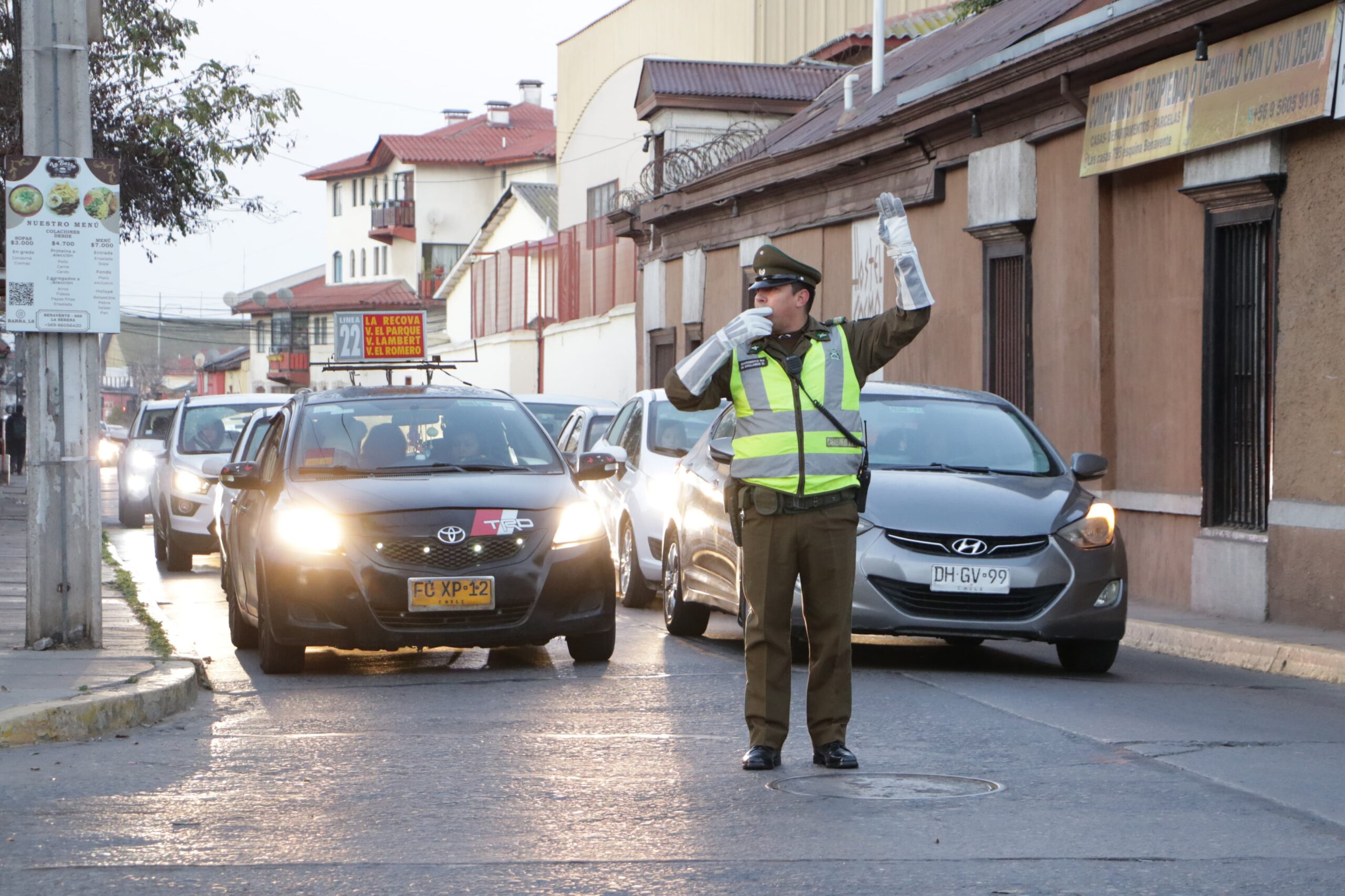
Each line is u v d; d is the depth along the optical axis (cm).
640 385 4306
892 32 4653
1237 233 1853
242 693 1266
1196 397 1934
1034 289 2303
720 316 3691
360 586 1309
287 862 730
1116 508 2081
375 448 1473
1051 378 2255
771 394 920
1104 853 743
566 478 1461
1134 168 2039
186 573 2528
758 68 4659
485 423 1527
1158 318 2009
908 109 2538
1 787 895
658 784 898
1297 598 1706
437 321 10812
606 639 1415
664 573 1711
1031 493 1400
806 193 3153
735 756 984
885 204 915
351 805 849
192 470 2527
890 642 1638
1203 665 1535
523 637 1341
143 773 938
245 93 2888
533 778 918
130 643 1409
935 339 2639
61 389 1351
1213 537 1859
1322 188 1684
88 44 1357
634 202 4241
